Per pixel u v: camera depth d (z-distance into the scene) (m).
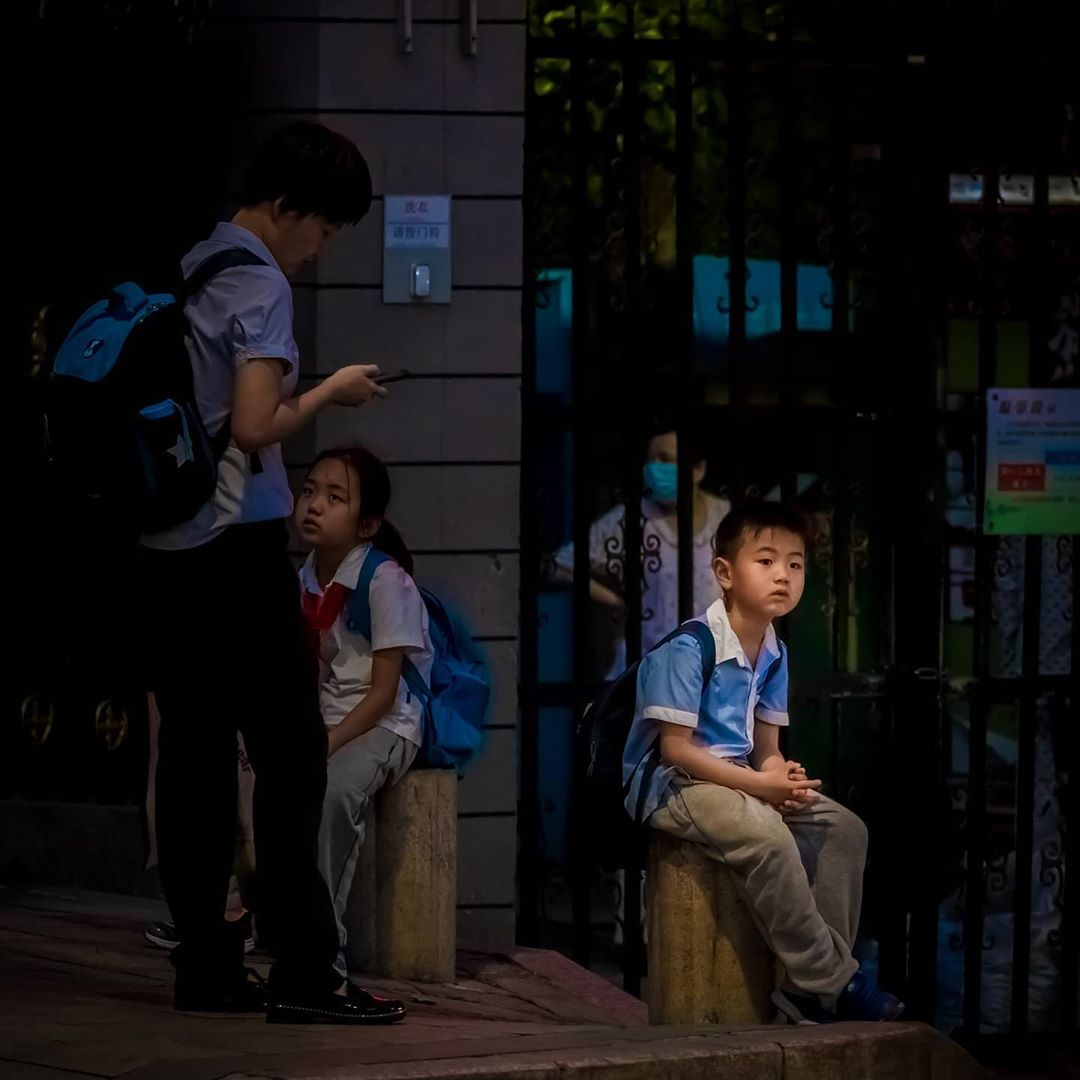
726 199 14.58
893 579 14.59
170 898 8.53
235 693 8.30
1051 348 14.88
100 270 13.30
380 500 11.10
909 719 14.56
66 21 13.12
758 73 14.41
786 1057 8.22
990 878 15.02
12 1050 7.38
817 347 14.79
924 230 14.59
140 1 13.26
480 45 13.47
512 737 13.55
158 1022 8.12
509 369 13.53
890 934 14.63
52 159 13.27
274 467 8.32
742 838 9.06
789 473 14.43
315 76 13.27
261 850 8.40
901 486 14.60
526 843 14.10
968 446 14.70
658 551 14.42
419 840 11.69
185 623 8.20
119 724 13.36
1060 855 15.09
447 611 11.92
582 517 14.07
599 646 14.41
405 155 13.40
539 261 14.20
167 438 7.88
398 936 11.75
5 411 13.34
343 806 10.89
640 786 9.38
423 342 13.46
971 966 14.75
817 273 14.73
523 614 14.12
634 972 14.02
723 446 14.36
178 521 8.02
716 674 9.54
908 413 14.59
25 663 13.45
